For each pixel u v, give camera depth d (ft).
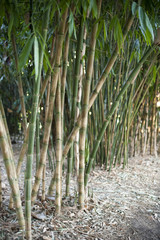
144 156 11.80
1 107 4.47
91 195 6.32
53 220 4.78
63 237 4.27
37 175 4.91
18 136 15.55
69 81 8.10
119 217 5.24
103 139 9.33
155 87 11.30
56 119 4.91
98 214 5.28
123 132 9.48
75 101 5.72
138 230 4.76
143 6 4.97
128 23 4.69
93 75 8.25
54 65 4.71
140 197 6.55
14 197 4.04
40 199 5.70
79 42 5.22
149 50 5.47
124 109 9.18
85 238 4.32
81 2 4.19
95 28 4.66
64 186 7.06
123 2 4.88
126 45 7.64
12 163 3.95
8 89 14.10
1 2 3.62
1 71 8.03
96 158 9.71
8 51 6.64
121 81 8.96
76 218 4.99
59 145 4.96
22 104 4.90
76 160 5.84
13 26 4.19
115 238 4.41
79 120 5.15
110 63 4.87
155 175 8.81
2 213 4.92
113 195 6.57
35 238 4.16
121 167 9.73
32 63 5.52
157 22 5.38
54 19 5.15
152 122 11.89
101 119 9.04
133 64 8.91
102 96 8.84
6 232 4.20
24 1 4.26
